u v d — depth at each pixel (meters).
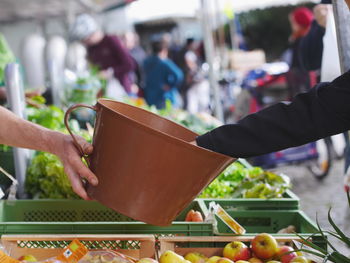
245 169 3.79
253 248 2.32
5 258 2.01
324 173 7.01
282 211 2.99
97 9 9.80
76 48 9.88
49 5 9.39
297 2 15.53
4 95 4.56
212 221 2.51
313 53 5.24
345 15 2.37
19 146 1.98
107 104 1.91
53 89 5.68
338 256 2.07
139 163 1.70
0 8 9.60
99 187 1.79
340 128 1.82
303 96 1.85
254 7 16.41
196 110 12.29
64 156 1.88
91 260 2.09
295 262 2.15
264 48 17.73
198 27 19.36
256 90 8.26
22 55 10.83
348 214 5.30
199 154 1.69
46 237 2.30
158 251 2.40
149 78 10.27
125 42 12.20
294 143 1.85
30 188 3.45
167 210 1.77
